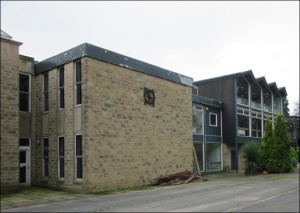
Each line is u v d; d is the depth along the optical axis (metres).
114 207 12.12
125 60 18.78
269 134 27.06
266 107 36.88
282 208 11.24
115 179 17.56
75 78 17.66
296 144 45.88
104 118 17.31
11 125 16.70
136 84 19.44
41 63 19.62
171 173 21.47
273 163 26.16
